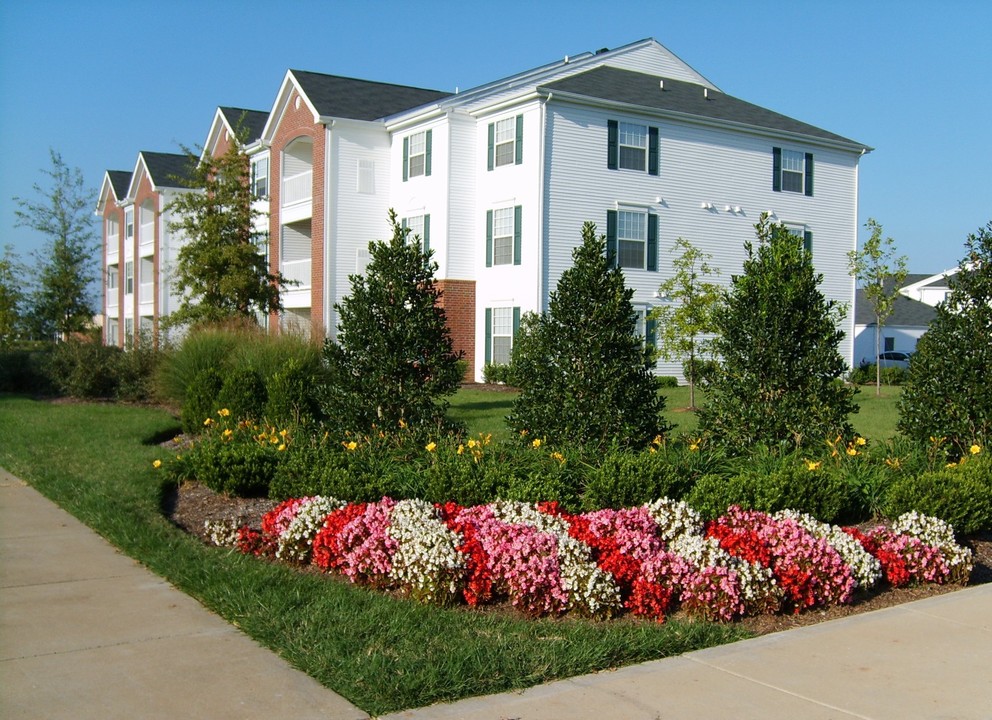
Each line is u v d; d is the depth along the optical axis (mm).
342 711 4410
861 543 6887
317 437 10508
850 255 27953
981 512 7906
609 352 9492
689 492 8352
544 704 4539
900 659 5238
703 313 20609
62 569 6910
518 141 25750
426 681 4676
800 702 4586
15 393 22359
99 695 4559
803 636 5656
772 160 29672
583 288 9508
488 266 26797
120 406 18922
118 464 11062
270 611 5758
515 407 9969
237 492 9211
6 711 4352
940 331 9891
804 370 9547
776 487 7988
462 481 8328
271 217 32188
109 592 6328
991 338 9516
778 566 6324
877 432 15484
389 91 31672
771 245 10266
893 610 6258
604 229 26266
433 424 10750
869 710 4500
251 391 13773
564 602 5945
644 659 5250
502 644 5281
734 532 6758
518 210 25797
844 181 31484
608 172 26344
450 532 6395
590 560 6219
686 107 28000
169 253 39969
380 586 6449
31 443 13109
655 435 9742
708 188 28266
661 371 26938
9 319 36844
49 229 39438
